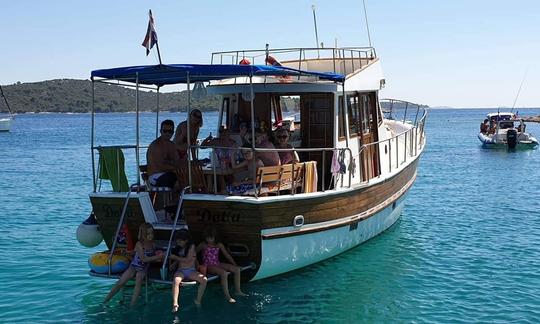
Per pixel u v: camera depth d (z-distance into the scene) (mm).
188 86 9305
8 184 25859
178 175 10094
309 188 10305
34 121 147750
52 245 14156
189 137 9555
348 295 10125
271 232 9523
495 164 33656
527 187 23969
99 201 10062
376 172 13211
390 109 18922
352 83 11562
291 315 9156
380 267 11812
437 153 41938
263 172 9391
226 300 9602
